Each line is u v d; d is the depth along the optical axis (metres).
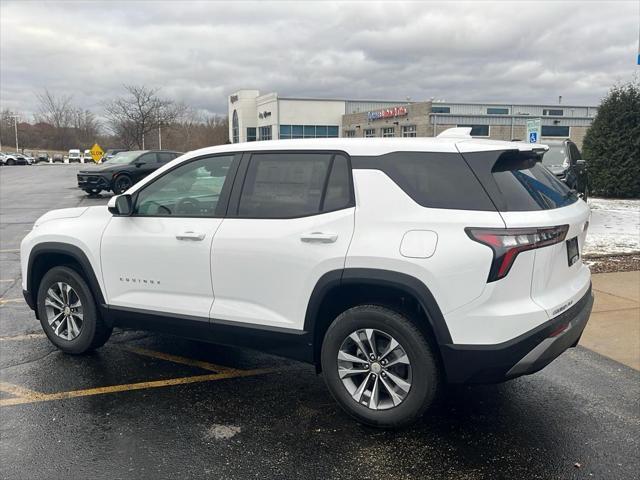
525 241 3.15
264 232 3.76
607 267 8.02
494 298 3.15
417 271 3.24
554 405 3.94
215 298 4.02
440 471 3.14
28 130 108.56
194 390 4.22
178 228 4.12
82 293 4.71
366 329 3.51
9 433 3.56
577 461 3.23
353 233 3.46
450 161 3.38
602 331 5.41
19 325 5.75
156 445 3.42
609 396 4.07
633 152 17.73
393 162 3.49
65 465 3.20
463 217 3.22
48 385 4.30
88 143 103.50
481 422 3.70
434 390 3.39
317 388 4.26
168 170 4.30
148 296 4.31
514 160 3.54
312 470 3.16
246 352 5.03
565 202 3.63
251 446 3.41
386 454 3.32
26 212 16.12
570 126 49.38
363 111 61.91
